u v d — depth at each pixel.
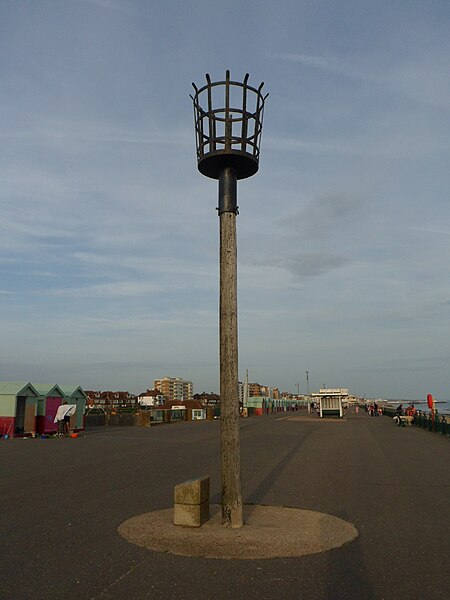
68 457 16.42
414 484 11.52
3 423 25.09
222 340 7.77
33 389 26.31
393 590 5.09
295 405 120.81
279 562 5.91
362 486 11.23
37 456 16.69
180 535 6.96
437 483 11.66
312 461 15.74
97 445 20.77
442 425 27.22
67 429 25.98
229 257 7.99
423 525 7.77
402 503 9.41
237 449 7.56
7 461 15.34
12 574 5.49
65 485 11.05
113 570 5.61
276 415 67.12
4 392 25.23
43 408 26.77
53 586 5.14
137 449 19.09
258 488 10.94
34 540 6.77
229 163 8.23
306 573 5.55
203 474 12.70
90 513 8.34
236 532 7.13
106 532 7.16
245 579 5.35
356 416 61.44
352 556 6.18
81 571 5.58
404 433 28.56
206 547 6.45
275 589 5.07
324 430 31.31
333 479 12.20
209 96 8.11
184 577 5.39
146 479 11.88
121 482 11.45
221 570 5.62
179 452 17.98
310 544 6.62
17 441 22.89
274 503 9.31
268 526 7.49
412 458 16.62
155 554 6.18
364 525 7.75
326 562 5.94
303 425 37.66
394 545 6.68
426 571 5.67
